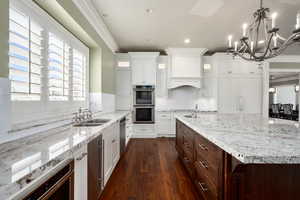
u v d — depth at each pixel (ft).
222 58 16.63
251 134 4.99
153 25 11.53
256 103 16.79
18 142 4.12
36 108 5.51
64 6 6.24
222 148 4.03
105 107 12.60
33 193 2.53
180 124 10.68
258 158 3.15
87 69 10.62
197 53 16.70
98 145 6.23
